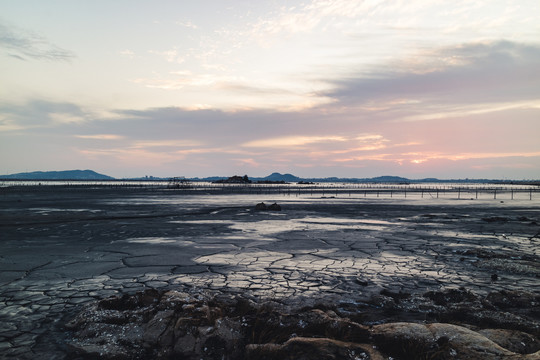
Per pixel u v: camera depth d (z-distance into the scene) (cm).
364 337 425
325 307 584
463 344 368
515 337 405
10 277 809
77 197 5288
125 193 7012
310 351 374
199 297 583
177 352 419
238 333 459
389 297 647
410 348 384
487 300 628
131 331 462
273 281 783
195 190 9388
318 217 2400
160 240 1370
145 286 738
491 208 3541
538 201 5147
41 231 1614
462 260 1012
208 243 1305
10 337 482
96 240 1365
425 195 7669
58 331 503
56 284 752
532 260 1023
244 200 4688
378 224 1988
